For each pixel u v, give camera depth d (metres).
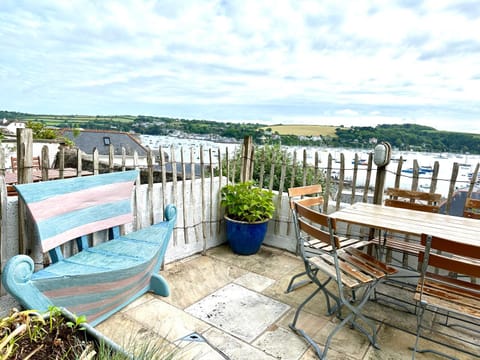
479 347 2.30
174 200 3.39
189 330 2.33
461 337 2.41
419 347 2.27
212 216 3.92
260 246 4.02
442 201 2.94
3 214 2.20
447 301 1.93
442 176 3.02
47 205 2.13
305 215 2.35
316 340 2.30
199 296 2.82
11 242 2.27
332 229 2.09
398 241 2.98
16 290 1.71
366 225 2.35
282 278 3.23
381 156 3.16
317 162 3.63
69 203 2.29
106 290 2.20
